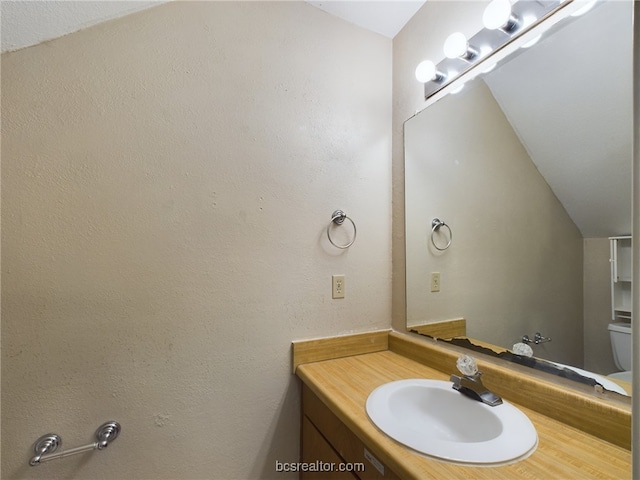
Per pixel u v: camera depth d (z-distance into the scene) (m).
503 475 0.56
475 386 0.86
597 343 0.74
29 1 0.75
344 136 1.30
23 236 0.82
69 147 0.87
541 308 0.86
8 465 0.80
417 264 1.28
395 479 0.65
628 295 0.70
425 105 1.25
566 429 0.71
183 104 1.02
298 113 1.21
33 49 0.85
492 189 1.00
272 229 1.14
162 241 0.97
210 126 1.05
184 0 1.03
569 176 0.81
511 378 0.85
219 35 1.08
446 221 1.16
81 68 0.89
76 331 0.87
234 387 1.06
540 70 0.86
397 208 1.39
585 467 0.58
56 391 0.85
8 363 0.81
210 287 1.04
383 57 1.41
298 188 1.20
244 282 1.09
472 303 1.05
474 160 1.06
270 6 1.17
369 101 1.37
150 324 0.95
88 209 0.89
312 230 1.22
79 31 0.89
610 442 0.65
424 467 0.58
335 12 1.29
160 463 0.96
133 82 0.95
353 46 1.34
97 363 0.89
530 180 0.90
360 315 1.31
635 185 0.33
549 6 0.81
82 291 0.88
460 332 1.08
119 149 0.93
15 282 0.81
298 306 1.18
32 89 0.84
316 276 1.22
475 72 1.04
